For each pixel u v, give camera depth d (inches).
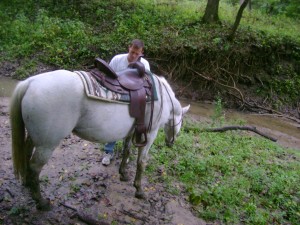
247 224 163.5
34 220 137.0
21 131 127.5
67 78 123.0
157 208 161.6
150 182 181.3
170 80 416.2
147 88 146.2
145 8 499.2
